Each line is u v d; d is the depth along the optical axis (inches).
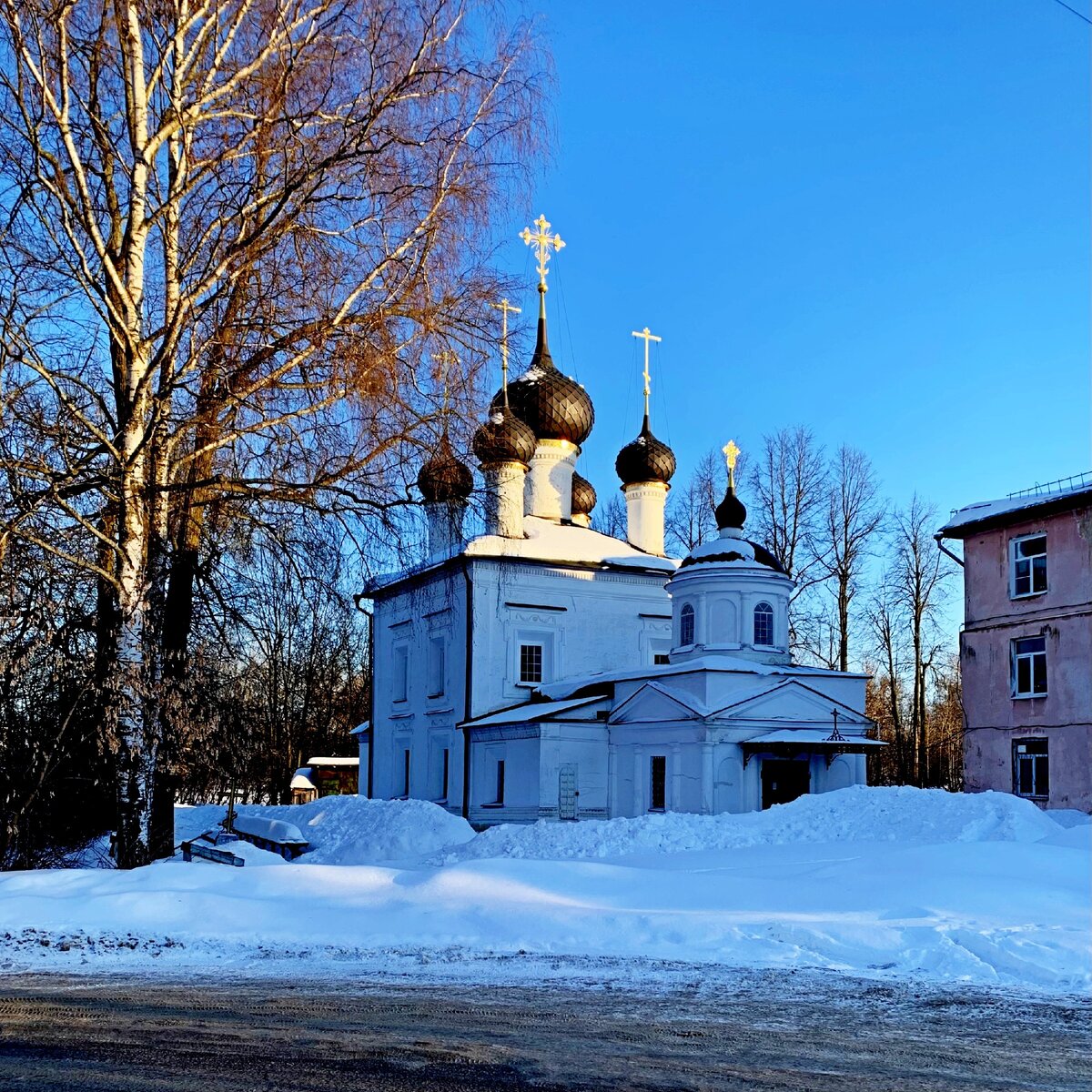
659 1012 369.1
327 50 701.3
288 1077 281.7
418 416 700.0
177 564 706.8
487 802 1700.3
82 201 671.1
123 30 687.7
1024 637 1371.8
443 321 709.3
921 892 593.0
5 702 676.1
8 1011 356.8
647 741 1540.4
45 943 486.9
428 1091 271.9
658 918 525.3
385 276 722.8
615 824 999.6
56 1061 294.5
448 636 1851.6
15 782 710.5
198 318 703.7
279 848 1066.7
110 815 807.7
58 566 653.3
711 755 1441.9
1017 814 925.8
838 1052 319.9
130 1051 305.6
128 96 693.9
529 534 1893.5
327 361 689.6
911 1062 309.7
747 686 1494.8
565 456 2057.1
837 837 953.5
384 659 2073.1
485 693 1766.7
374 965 455.8
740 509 1675.7
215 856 780.6
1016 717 1374.3
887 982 425.1
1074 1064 310.0
